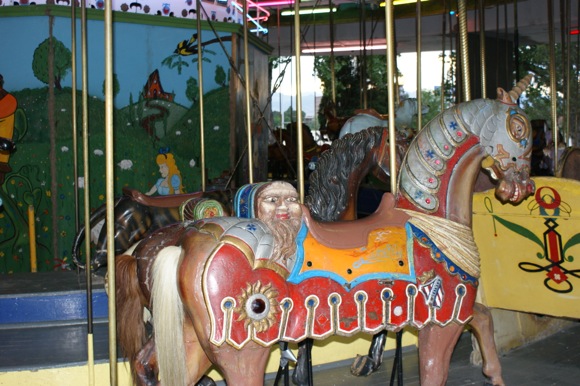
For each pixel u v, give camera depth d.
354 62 20.64
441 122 3.22
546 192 3.96
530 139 3.31
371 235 2.98
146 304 3.18
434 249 3.06
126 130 7.35
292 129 11.61
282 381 4.25
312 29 16.06
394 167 3.24
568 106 6.25
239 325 2.67
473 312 3.35
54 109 6.95
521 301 4.31
